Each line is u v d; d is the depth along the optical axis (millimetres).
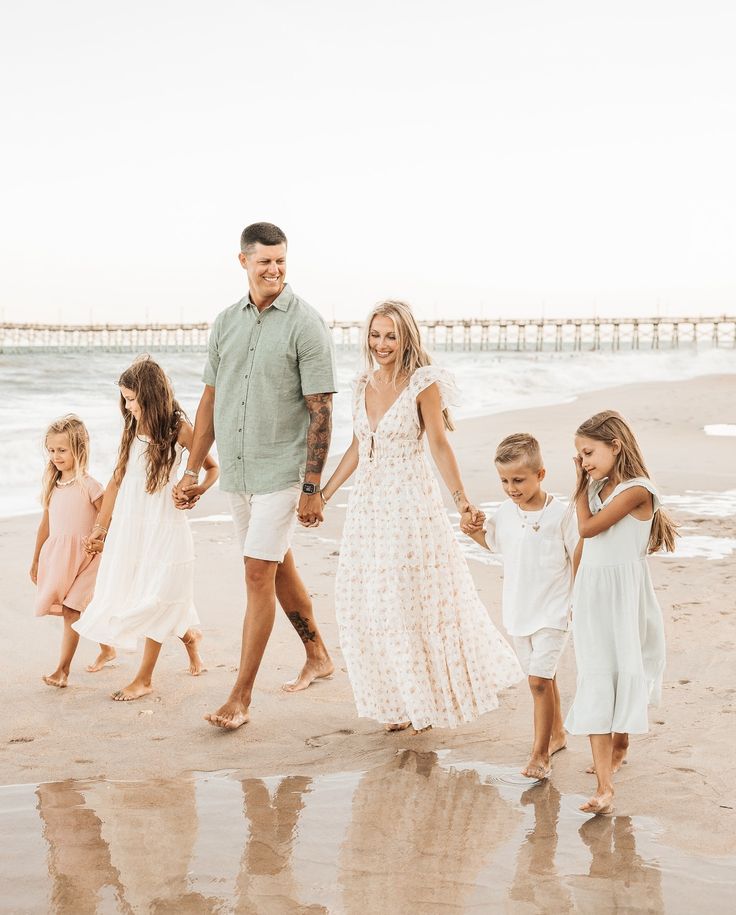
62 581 4297
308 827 2850
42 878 2512
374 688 3705
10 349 84188
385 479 3705
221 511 8500
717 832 2795
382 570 3643
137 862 2613
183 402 18688
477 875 2551
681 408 18078
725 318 70312
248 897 2430
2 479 10023
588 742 3598
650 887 2484
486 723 3779
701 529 7410
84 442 4449
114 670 4484
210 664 4547
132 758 3414
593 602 3121
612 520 3078
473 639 3719
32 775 3236
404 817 2924
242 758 3428
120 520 4234
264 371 4102
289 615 4285
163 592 4133
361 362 3855
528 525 3371
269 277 4098
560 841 2754
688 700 3887
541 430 14375
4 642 4812
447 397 3732
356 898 2426
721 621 4992
